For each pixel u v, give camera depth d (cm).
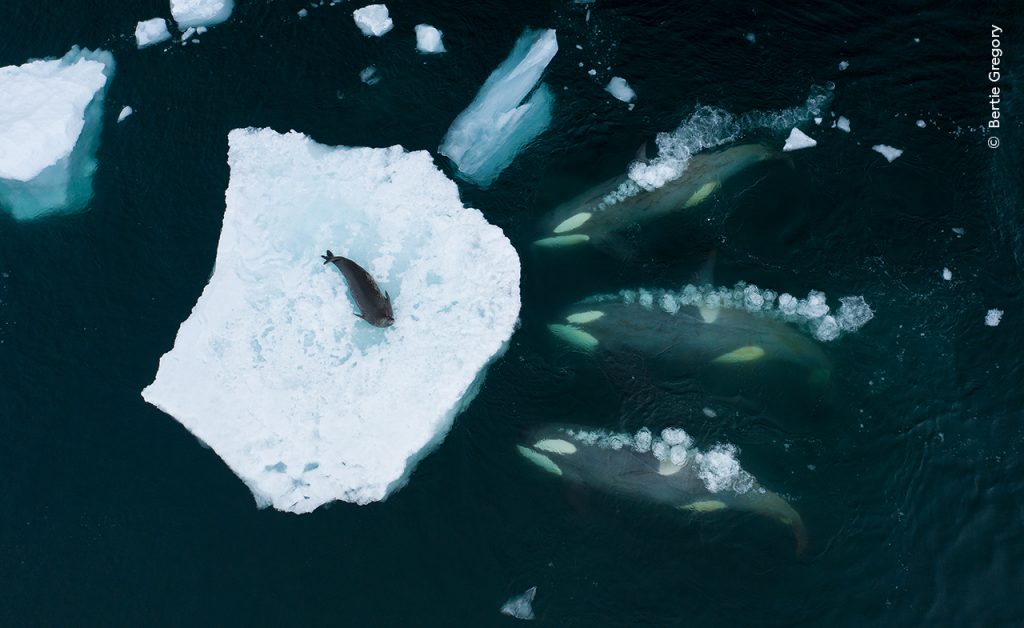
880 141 1702
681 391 1470
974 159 1666
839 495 1381
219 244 1642
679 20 1845
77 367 1555
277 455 1458
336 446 1457
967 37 1783
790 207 1647
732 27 1831
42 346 1573
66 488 1445
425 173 1689
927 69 1759
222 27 1905
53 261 1655
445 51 1853
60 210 1712
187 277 1639
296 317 1571
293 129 1786
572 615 1316
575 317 1554
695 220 1644
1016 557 1323
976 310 1520
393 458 1439
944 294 1539
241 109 1812
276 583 1356
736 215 1645
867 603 1305
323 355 1535
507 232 1655
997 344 1485
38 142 1731
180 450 1479
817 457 1410
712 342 1512
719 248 1614
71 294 1623
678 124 1741
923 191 1644
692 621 1305
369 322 1533
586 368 1506
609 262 1609
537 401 1488
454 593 1338
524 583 1339
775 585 1322
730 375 1480
